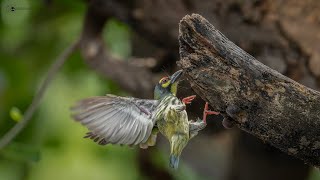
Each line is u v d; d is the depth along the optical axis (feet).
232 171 41.55
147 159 44.68
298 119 22.88
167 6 36.52
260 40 34.78
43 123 46.11
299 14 34.50
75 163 46.57
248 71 22.41
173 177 45.39
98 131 22.04
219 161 46.42
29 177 46.68
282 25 34.50
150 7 36.99
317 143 23.22
